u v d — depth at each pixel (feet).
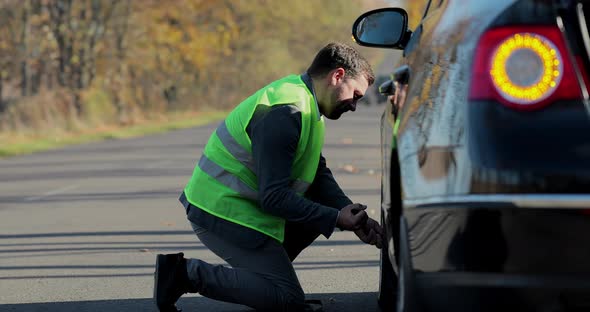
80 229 31.63
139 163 64.28
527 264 8.77
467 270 9.02
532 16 9.11
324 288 20.68
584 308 8.72
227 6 206.18
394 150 12.10
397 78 12.94
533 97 8.92
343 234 29.17
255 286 16.43
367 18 15.42
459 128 9.21
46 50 130.93
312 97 16.40
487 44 9.21
